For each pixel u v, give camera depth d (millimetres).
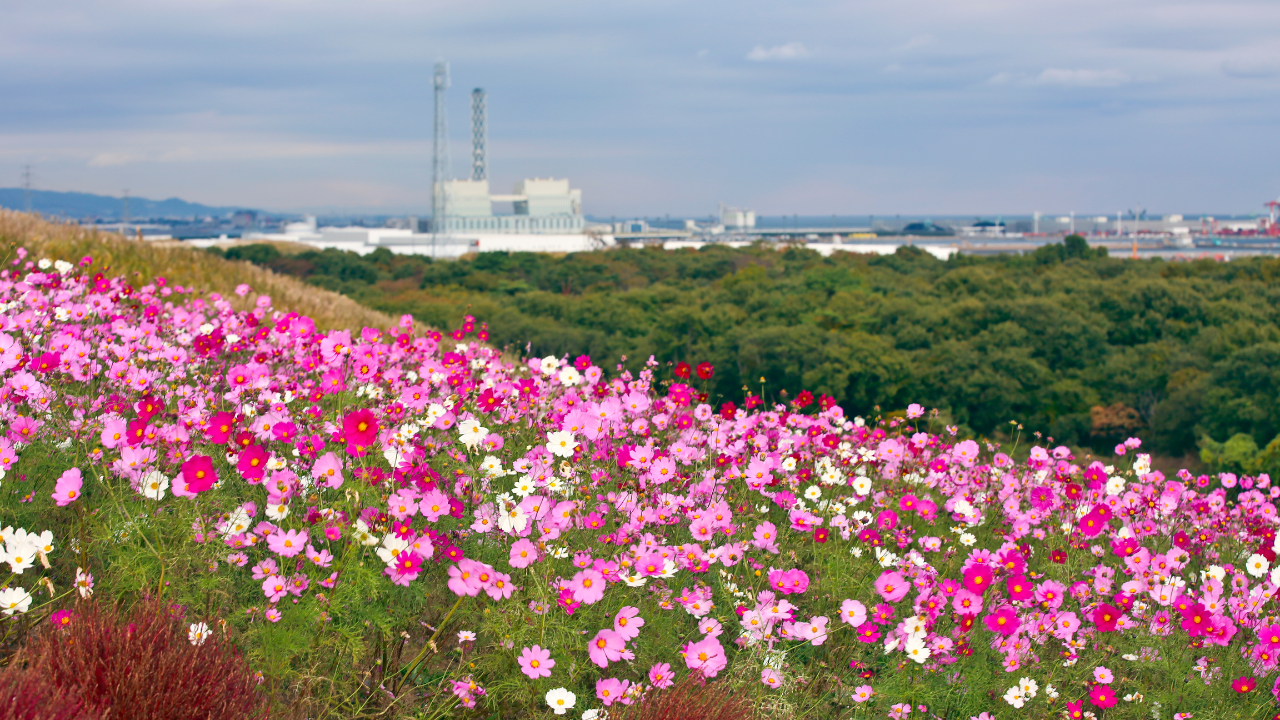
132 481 3162
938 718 3361
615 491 4098
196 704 2436
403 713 2977
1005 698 3402
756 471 4430
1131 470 5668
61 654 2398
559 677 3143
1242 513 5660
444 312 63562
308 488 3475
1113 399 48688
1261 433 38562
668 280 91688
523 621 3170
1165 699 3607
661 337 58000
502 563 3547
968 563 4055
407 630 3328
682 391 5047
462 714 3045
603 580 3309
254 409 4059
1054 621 3764
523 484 3732
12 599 2598
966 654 3523
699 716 2809
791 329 53000
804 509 4262
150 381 4227
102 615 2617
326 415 4348
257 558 3303
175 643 2559
